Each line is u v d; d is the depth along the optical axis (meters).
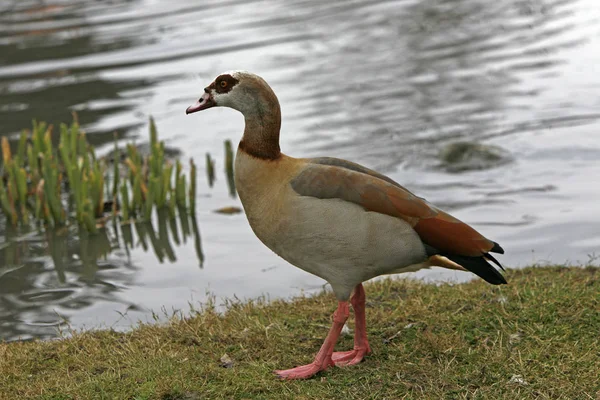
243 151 7.67
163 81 20.69
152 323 10.02
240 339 8.39
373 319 8.86
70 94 20.12
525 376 7.20
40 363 8.24
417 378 7.30
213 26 25.80
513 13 26.94
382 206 7.27
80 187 14.06
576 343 7.72
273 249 7.74
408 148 16.39
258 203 7.58
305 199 7.32
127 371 7.68
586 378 7.09
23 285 11.76
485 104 18.69
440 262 7.64
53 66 22.33
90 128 18.00
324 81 20.53
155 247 13.16
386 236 7.29
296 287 11.26
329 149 16.44
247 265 12.27
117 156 14.66
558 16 26.05
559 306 8.58
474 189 14.45
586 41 22.94
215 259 12.56
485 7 28.00
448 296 9.30
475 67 21.31
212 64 21.78
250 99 7.55
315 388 7.23
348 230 7.27
